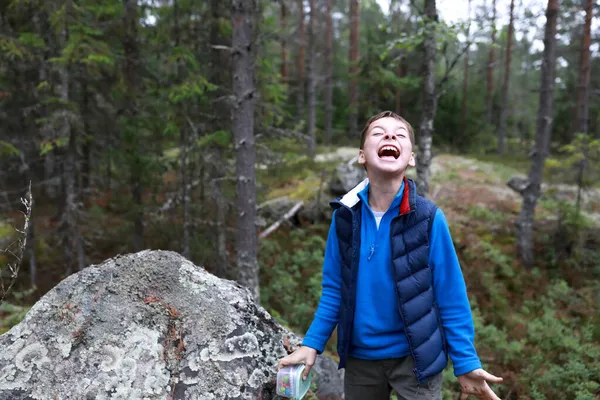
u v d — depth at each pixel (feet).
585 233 32.07
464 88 79.97
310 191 40.70
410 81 47.03
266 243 31.83
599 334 21.62
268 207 38.01
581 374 16.94
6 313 15.89
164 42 24.99
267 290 25.44
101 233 30.19
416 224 5.47
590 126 71.41
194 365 6.03
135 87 25.39
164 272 6.79
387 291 5.53
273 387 6.08
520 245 30.99
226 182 25.98
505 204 41.75
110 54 22.35
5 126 27.63
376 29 59.67
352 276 5.68
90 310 6.40
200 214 29.78
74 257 26.94
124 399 5.78
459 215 38.70
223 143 23.89
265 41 24.50
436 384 5.66
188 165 28.68
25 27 24.84
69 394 5.81
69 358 6.08
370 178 5.65
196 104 26.03
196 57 25.52
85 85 25.81
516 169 64.34
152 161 26.89
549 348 19.88
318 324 6.04
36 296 24.20
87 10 22.68
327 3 66.13
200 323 6.32
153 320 6.38
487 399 5.30
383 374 5.85
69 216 25.88
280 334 6.82
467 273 27.58
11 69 26.07
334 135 77.25
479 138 83.25
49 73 24.89
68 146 25.02
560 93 78.07
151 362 6.07
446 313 5.56
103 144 26.78
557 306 25.22
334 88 79.77
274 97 25.63
